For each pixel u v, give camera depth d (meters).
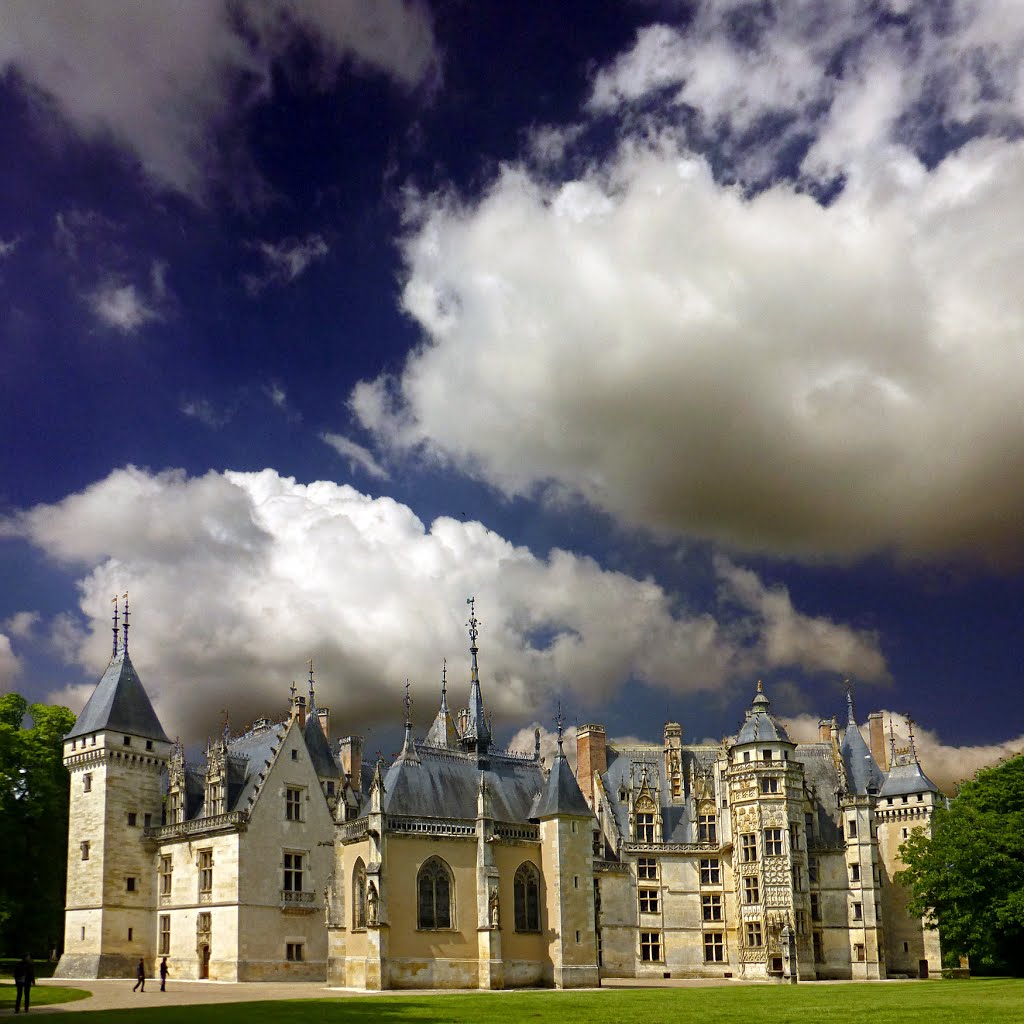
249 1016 42.84
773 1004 48.84
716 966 92.31
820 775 101.69
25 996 46.78
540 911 73.31
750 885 90.44
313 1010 46.09
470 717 81.19
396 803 69.38
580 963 72.25
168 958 83.19
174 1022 40.06
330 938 69.81
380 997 56.41
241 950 77.00
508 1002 51.34
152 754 89.00
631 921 91.81
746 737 93.81
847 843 96.75
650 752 106.12
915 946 94.88
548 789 75.56
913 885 88.75
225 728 92.81
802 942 89.19
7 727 84.94
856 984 71.38
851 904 95.38
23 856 85.56
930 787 96.94
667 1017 42.16
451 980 66.94
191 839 83.38
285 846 81.81
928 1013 42.88
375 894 65.25
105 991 62.28
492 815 72.06
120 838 85.31
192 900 82.06
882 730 109.12
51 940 87.75
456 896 68.88
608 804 96.12
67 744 90.12
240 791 84.19
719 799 96.31
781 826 90.75
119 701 88.56
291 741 85.12
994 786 87.50
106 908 83.12
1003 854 79.75
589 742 104.00
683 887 94.19
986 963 80.38
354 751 97.31
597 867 91.25
